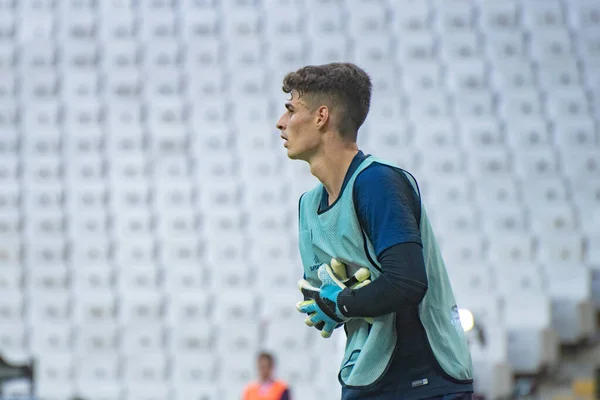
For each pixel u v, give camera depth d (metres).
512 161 42.88
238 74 47.53
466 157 43.03
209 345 38.69
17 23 49.88
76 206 44.22
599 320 38.38
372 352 8.01
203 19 49.38
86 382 38.84
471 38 47.38
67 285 41.88
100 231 43.38
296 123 8.20
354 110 8.20
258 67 47.69
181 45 48.62
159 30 49.44
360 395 8.09
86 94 47.78
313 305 8.17
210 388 37.84
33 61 48.78
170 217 42.91
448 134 43.94
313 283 8.52
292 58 47.97
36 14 50.09
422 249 7.80
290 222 42.12
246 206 42.97
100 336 39.78
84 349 39.75
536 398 34.16
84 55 48.84
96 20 49.75
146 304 40.53
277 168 44.06
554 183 41.56
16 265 42.56
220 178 43.97
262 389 27.33
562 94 45.12
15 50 49.09
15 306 41.28
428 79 46.28
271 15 49.16
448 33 47.62
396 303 7.60
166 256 41.94
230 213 42.66
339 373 8.32
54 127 46.75
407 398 7.98
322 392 35.75
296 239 41.50
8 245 43.00
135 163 45.09
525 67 46.16
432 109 44.97
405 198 7.84
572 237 39.38
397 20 48.44
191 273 40.97
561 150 43.16
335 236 8.08
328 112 8.14
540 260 39.25
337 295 7.92
